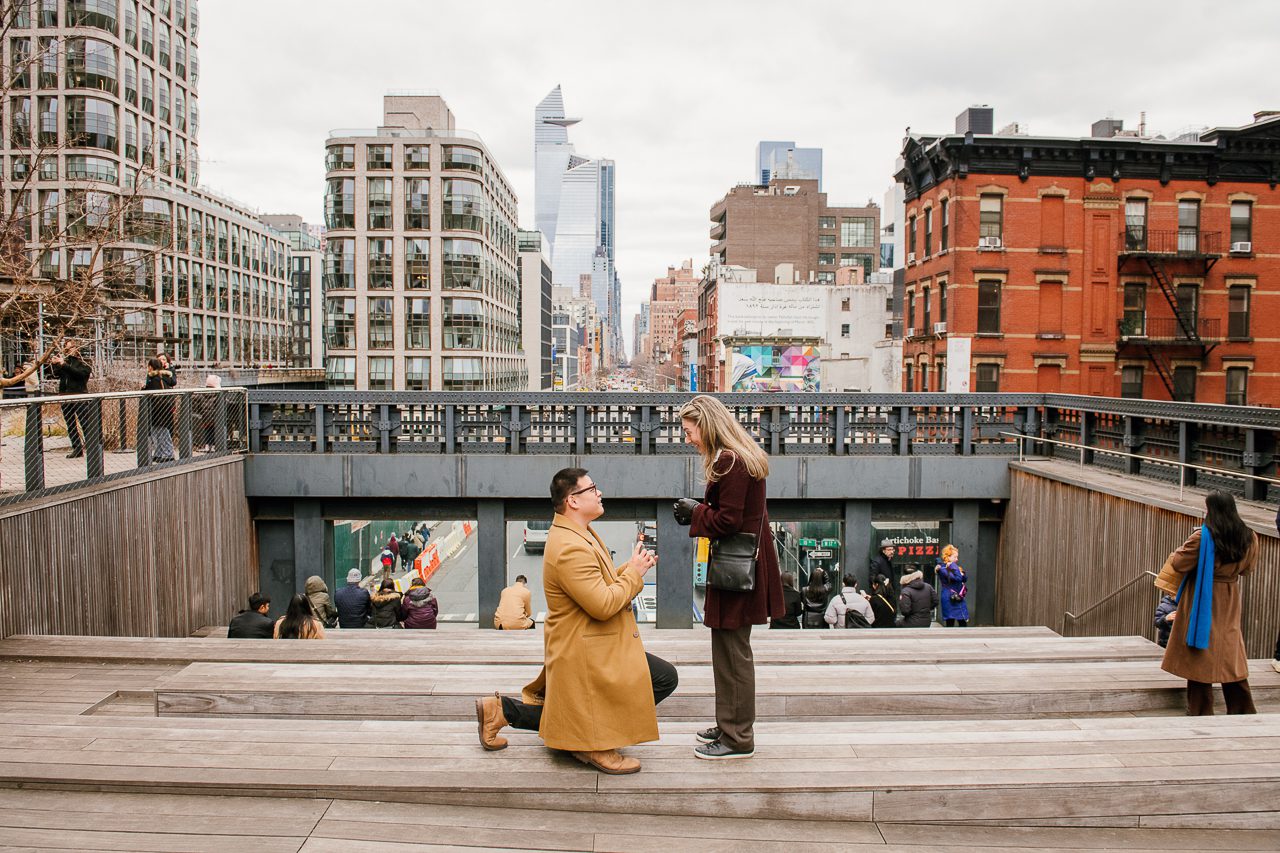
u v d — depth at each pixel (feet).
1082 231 101.96
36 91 175.32
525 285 385.09
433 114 233.96
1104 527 36.70
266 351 298.56
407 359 223.71
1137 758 15.07
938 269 106.83
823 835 13.61
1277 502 31.09
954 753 15.25
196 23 231.91
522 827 13.58
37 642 25.55
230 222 262.88
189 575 37.76
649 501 45.06
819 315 209.87
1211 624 19.06
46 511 27.76
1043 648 25.68
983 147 100.01
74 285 50.75
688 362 313.12
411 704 19.77
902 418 46.32
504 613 34.40
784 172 323.37
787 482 45.27
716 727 15.38
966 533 46.70
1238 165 101.60
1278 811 14.29
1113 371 102.73
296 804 14.19
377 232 220.64
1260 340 103.24
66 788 14.64
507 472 43.96
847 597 37.17
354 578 39.81
